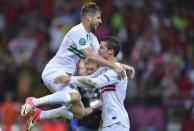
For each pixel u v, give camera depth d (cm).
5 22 5216
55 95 2417
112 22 4788
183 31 4659
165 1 4828
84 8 2427
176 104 3969
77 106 2447
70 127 2848
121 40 4612
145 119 3959
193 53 4478
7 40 4984
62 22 4834
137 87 4172
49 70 2453
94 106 2570
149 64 4331
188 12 4600
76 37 2409
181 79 4262
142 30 4700
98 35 4594
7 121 3778
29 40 4925
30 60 4712
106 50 2433
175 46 4544
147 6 4859
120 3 4925
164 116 3953
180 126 3822
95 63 2430
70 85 2452
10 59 4744
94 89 2694
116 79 2395
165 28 4688
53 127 3697
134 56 4438
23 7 5309
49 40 4888
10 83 4559
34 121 2459
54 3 5159
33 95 4234
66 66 2445
